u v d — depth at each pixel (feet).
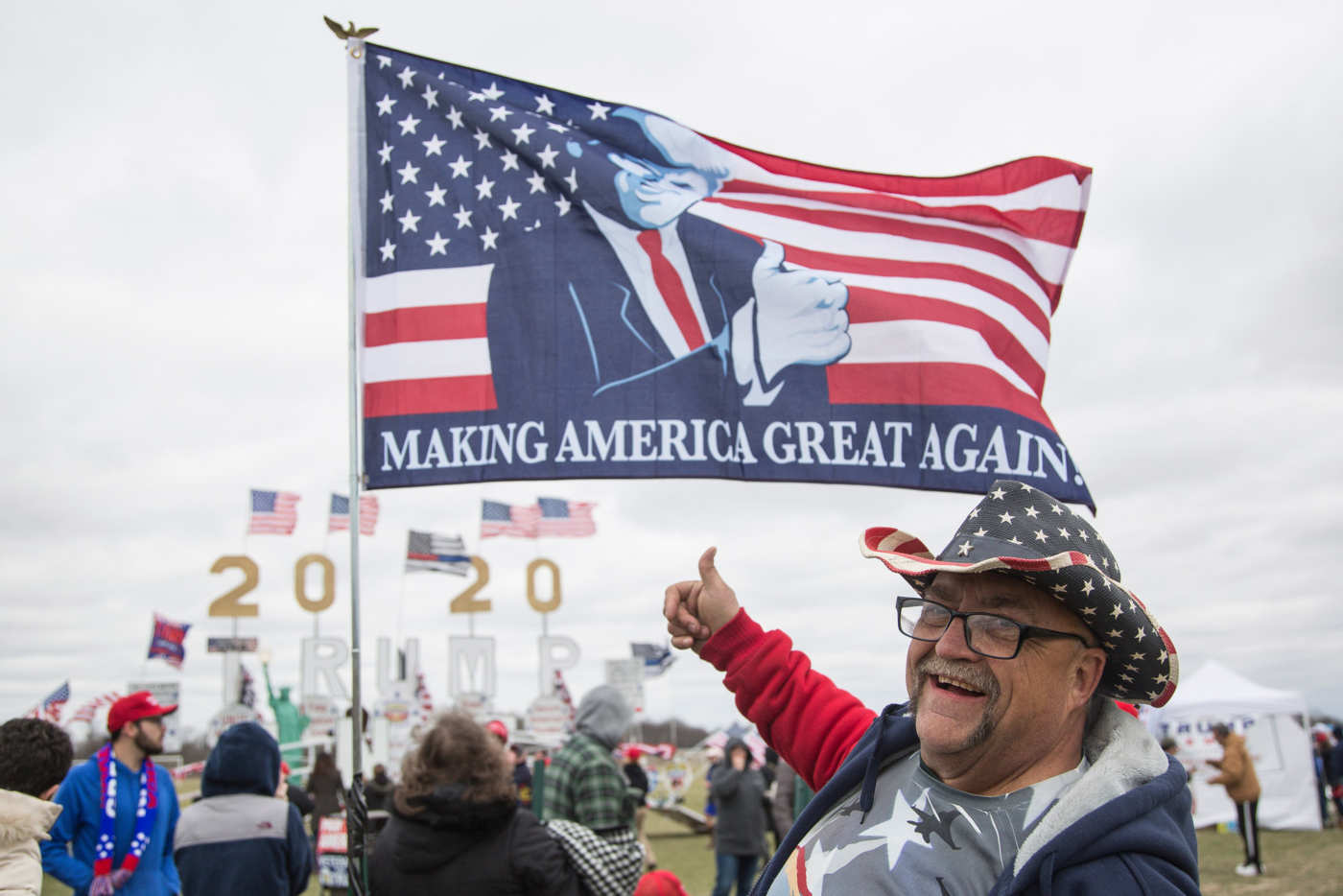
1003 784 6.58
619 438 14.19
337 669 78.89
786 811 31.63
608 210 14.80
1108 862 5.86
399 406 14.49
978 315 15.16
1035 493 6.93
